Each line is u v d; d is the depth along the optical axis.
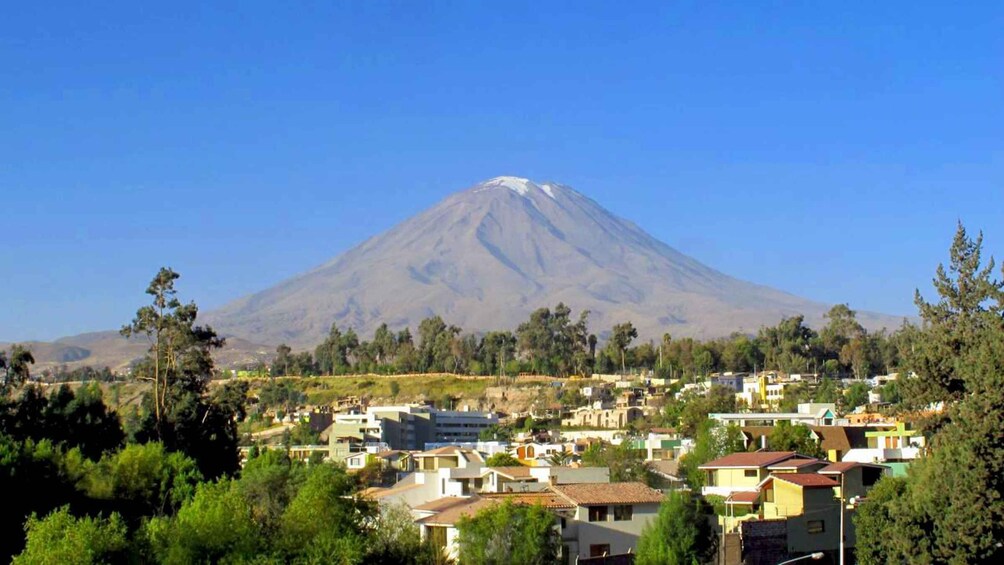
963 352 90.44
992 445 78.06
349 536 69.62
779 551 86.38
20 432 109.56
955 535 76.69
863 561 80.69
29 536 64.88
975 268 98.31
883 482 87.88
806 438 137.50
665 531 79.62
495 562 74.62
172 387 132.25
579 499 84.38
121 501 92.94
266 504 86.06
